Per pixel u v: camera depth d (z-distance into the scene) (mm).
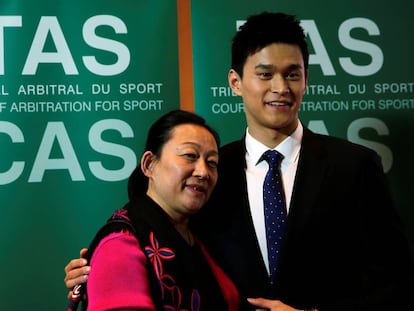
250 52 1568
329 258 1513
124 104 2082
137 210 1379
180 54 2119
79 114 2062
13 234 1996
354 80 2137
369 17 2156
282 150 1615
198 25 2125
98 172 2053
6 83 2039
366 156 1563
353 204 1534
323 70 2135
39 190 2021
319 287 1502
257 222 1577
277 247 1538
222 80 2117
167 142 1434
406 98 2141
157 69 2102
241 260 1552
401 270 1491
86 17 2090
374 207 1524
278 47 1541
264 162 1631
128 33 2102
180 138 1422
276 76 1549
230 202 1613
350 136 2129
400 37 2156
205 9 2131
